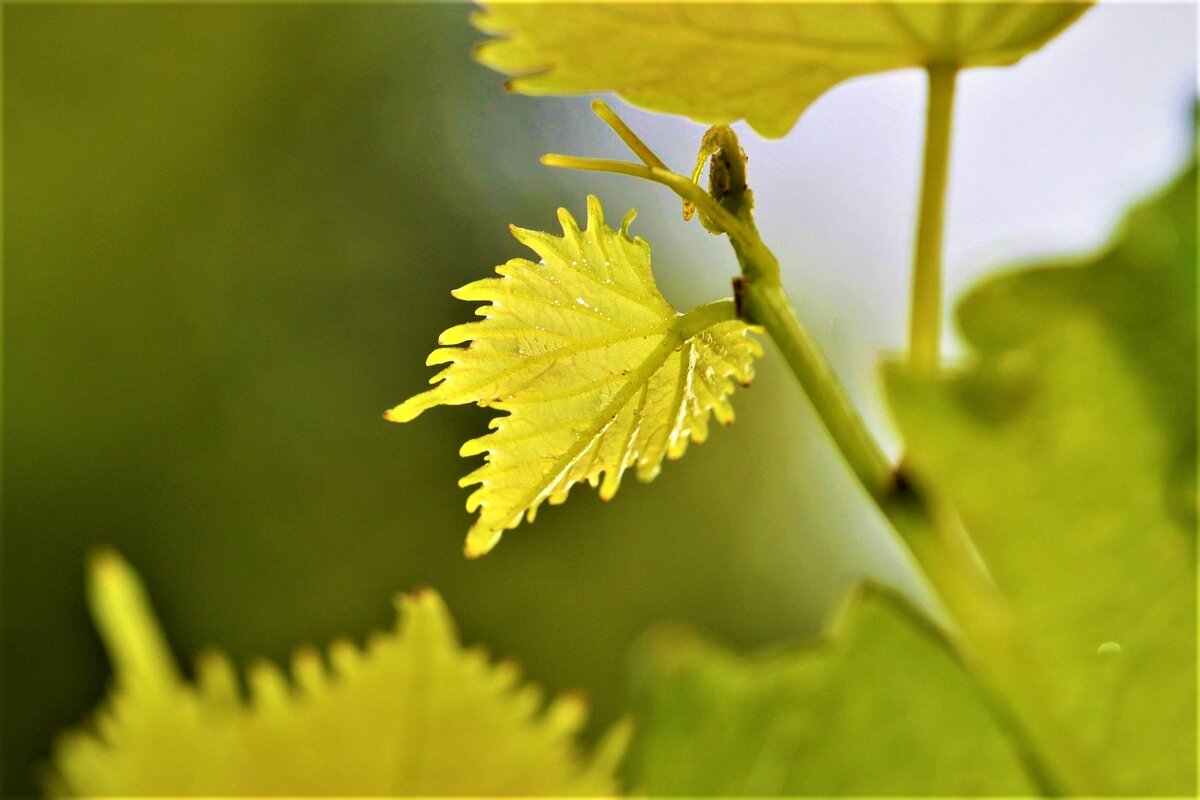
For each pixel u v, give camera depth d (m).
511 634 2.93
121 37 3.35
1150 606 0.36
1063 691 0.36
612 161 0.37
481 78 3.78
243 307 3.33
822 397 0.36
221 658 0.39
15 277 3.02
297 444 3.15
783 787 0.40
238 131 3.53
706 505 3.44
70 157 3.22
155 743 0.39
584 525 3.19
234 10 3.53
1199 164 0.35
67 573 2.81
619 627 3.13
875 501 0.36
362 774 0.38
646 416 0.37
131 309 3.19
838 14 0.37
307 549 2.98
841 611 0.41
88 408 3.02
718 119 0.37
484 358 0.36
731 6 0.37
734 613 3.38
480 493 0.36
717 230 0.37
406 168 3.64
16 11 3.18
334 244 3.49
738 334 0.37
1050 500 0.36
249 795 0.38
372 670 0.39
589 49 0.37
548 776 0.39
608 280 0.37
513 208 3.58
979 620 0.36
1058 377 0.36
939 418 0.36
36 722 2.25
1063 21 0.37
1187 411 0.35
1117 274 0.35
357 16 3.74
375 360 3.36
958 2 0.37
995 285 0.36
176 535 2.96
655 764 0.40
